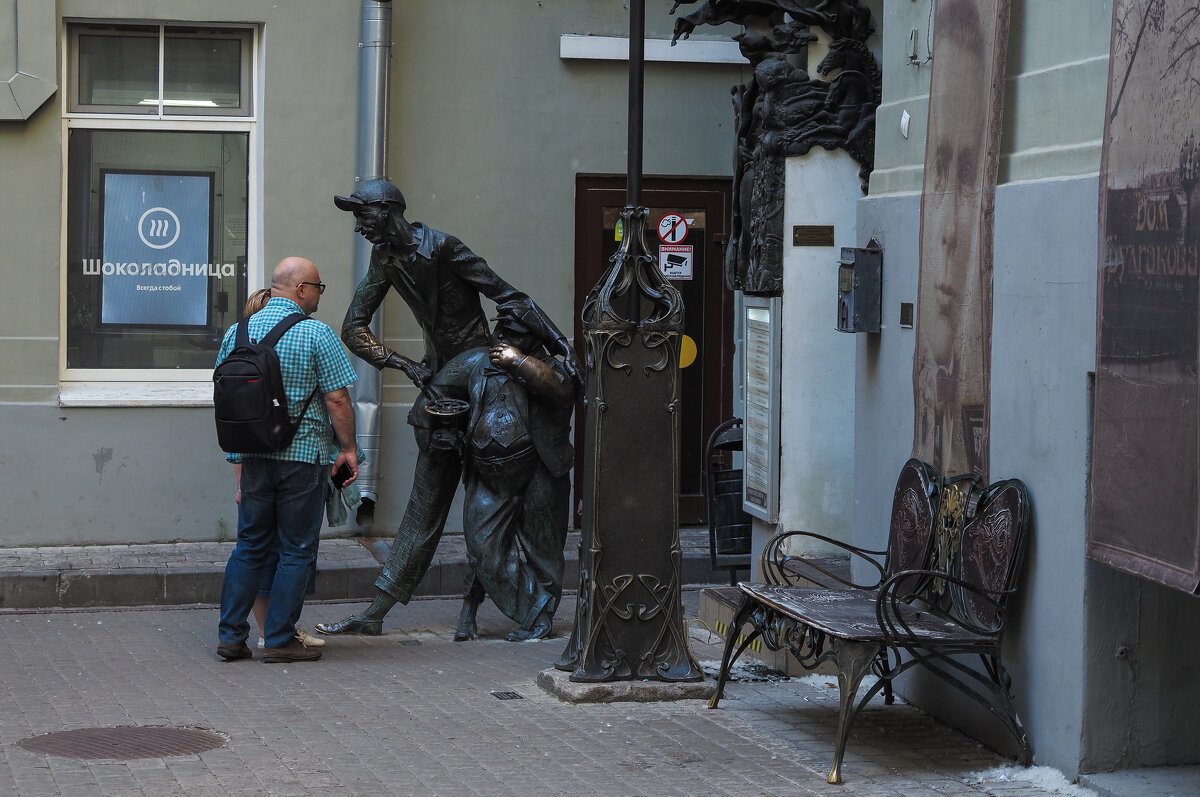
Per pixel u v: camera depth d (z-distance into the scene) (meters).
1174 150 5.17
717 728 6.83
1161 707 5.86
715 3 9.26
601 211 12.16
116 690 7.47
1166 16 5.24
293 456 8.16
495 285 8.96
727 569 9.64
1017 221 6.26
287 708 7.12
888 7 7.81
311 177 11.55
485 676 7.95
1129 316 5.42
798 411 9.09
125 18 11.22
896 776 6.05
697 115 12.18
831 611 6.54
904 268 7.38
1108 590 5.78
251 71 11.59
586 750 6.42
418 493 9.17
